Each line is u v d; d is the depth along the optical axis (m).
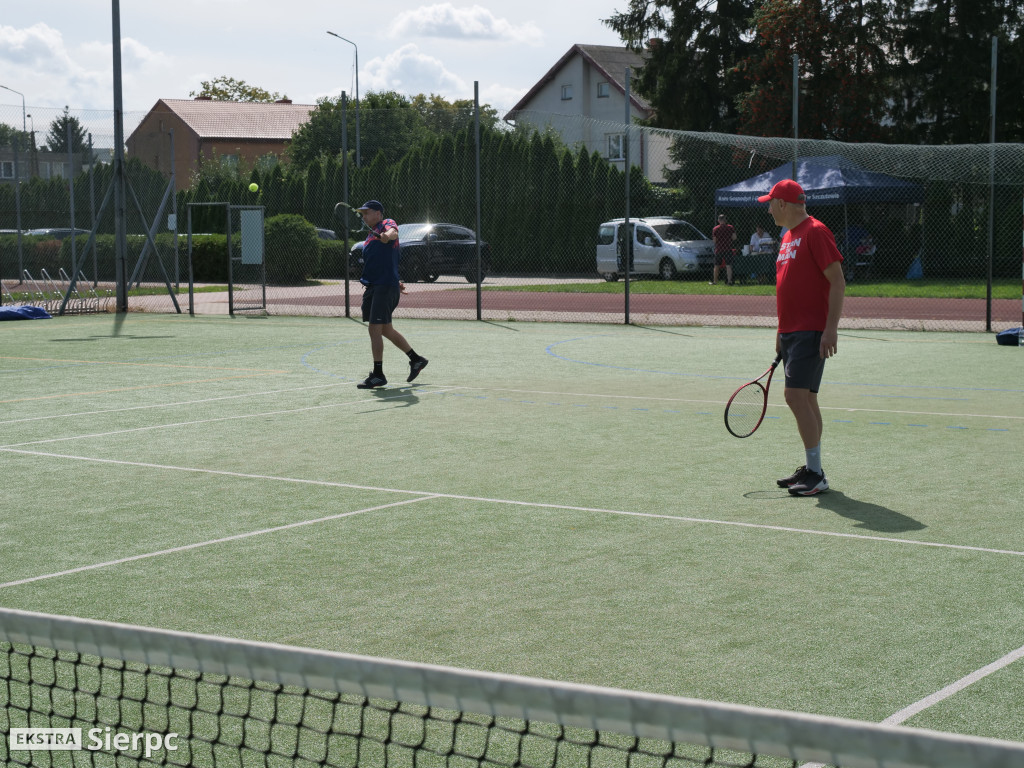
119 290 24.34
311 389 12.30
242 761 3.46
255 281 35.72
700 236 33.47
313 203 38.12
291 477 7.78
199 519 6.59
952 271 31.86
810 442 7.16
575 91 65.69
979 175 28.30
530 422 10.06
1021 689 3.98
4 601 5.06
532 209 34.72
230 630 4.66
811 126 37.34
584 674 4.15
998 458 8.36
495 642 4.50
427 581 5.34
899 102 39.50
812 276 7.09
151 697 3.97
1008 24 37.53
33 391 12.20
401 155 36.41
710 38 41.97
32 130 27.83
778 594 5.11
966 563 5.60
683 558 5.71
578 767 3.41
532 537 6.14
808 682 4.06
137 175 26.97
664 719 2.28
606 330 19.62
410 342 17.58
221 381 13.01
